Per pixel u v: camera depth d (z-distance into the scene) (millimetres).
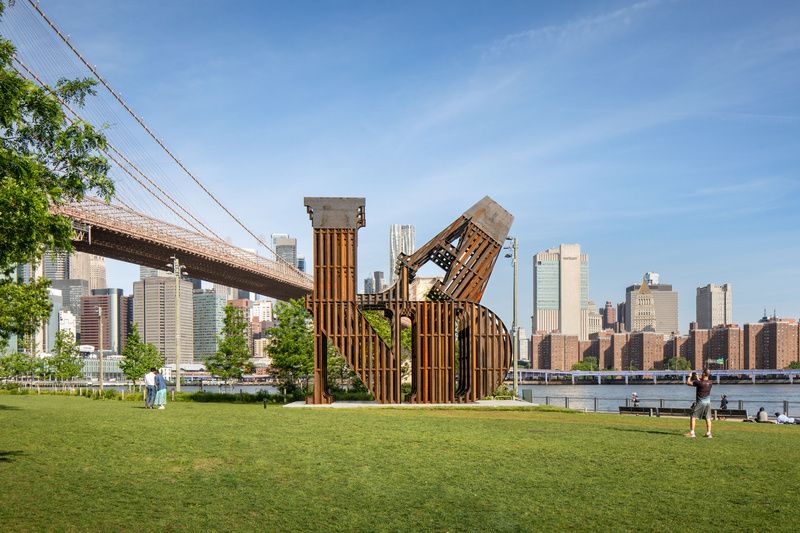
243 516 11852
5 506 11836
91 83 22672
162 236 99500
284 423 26312
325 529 11266
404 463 16953
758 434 25188
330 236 42906
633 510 12539
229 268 116062
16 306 44156
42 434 21281
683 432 25359
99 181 22156
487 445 20359
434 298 44156
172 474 15156
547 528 11445
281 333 59344
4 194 17516
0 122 18828
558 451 19234
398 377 42469
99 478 14469
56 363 91188
